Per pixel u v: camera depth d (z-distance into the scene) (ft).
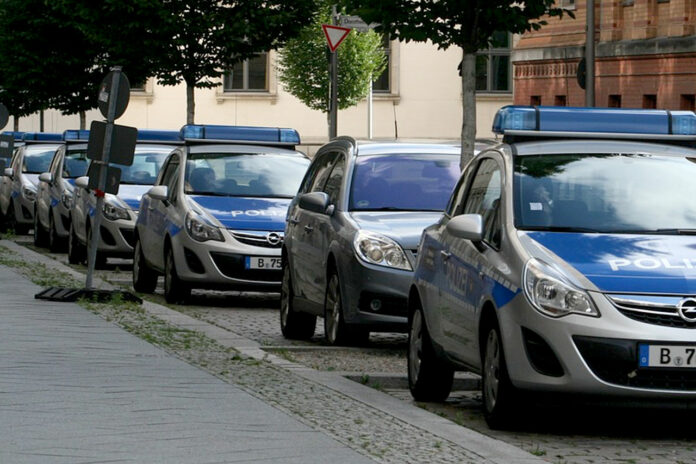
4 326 77.82
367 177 81.15
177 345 71.77
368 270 74.38
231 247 98.99
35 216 164.55
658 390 49.16
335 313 77.30
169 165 110.83
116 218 128.57
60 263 136.98
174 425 48.65
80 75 207.82
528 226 53.98
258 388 57.72
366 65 286.87
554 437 51.78
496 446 46.55
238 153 108.17
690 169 57.77
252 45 164.55
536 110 59.06
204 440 46.03
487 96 351.05
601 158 57.72
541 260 51.08
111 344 71.10
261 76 349.82
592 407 49.85
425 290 59.98
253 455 43.68
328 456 43.70
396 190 80.69
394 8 97.04
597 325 49.16
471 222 54.29
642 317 49.47
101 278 119.03
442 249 58.95
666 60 184.14
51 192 156.76
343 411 52.70
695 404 49.47
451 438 47.75
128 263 143.02
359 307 74.84
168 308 95.81
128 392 55.62
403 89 354.13
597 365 49.11
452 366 57.77
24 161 186.29
